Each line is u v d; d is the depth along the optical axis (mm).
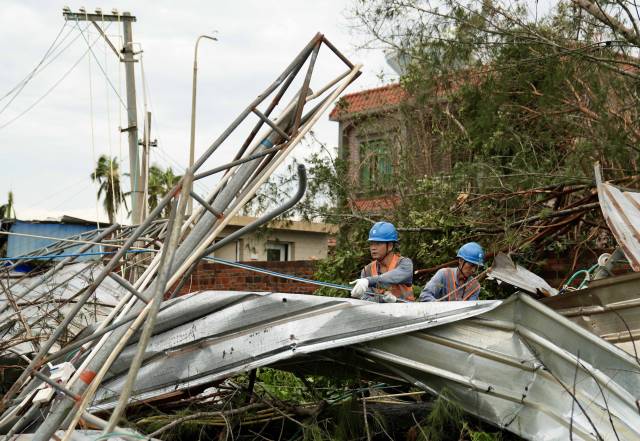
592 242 9336
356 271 10250
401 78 10562
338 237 10695
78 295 7160
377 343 4629
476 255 6414
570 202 9914
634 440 4141
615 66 9000
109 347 4164
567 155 9453
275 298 4781
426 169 11414
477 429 4691
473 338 4496
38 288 7887
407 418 5312
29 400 4496
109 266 4160
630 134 9047
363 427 5031
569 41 9500
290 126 4664
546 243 9422
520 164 9383
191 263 4273
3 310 7090
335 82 4688
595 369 4285
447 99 10336
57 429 3947
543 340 4391
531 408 4379
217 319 4883
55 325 7113
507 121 9523
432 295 6328
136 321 3998
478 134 9586
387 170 11320
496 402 4438
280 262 12367
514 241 8977
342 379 5336
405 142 11578
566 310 4727
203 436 5277
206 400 5602
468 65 9719
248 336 4754
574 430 4246
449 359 4516
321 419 5242
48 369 5441
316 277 10609
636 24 8828
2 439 4223
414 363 4551
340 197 10828
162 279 3672
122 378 4988
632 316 4512
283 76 4504
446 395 4508
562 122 9547
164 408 5418
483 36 9477
